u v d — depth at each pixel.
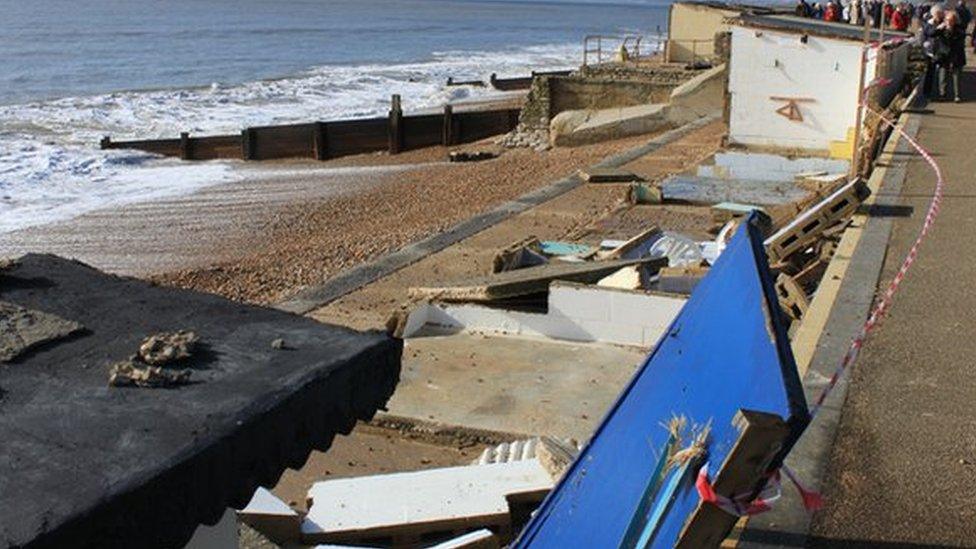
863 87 11.93
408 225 19.23
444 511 5.00
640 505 2.92
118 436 2.15
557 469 5.36
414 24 120.06
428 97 49.50
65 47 65.69
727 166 15.03
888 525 4.15
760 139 15.61
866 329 4.57
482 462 5.82
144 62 60.09
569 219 13.60
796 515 4.19
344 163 32.06
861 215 9.62
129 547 1.98
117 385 2.39
